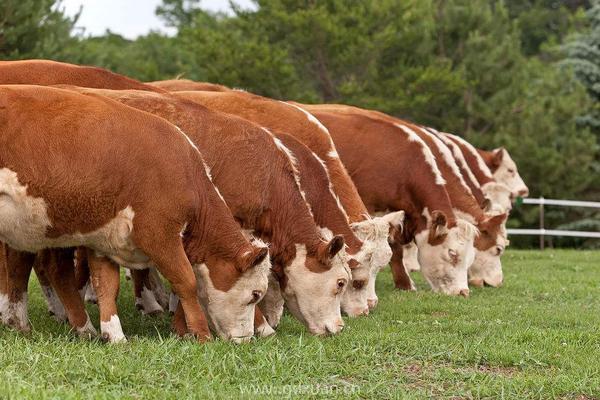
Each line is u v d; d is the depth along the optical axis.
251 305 10.51
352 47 33.62
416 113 35.94
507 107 36.34
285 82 33.09
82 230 9.55
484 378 9.41
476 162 21.59
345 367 9.47
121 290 15.05
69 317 10.58
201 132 11.10
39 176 9.17
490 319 13.45
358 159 15.81
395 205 16.00
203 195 10.22
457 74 34.16
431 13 37.12
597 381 9.46
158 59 44.47
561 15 58.94
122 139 9.54
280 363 9.18
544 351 10.70
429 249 16.00
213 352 9.21
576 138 36.12
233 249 10.38
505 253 25.03
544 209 36.41
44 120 9.27
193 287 10.02
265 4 34.16
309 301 11.29
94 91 10.93
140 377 8.35
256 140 11.41
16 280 10.65
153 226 9.69
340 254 11.36
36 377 8.01
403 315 13.47
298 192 11.53
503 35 39.47
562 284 18.02
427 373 9.61
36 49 24.61
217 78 33.06
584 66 40.88
